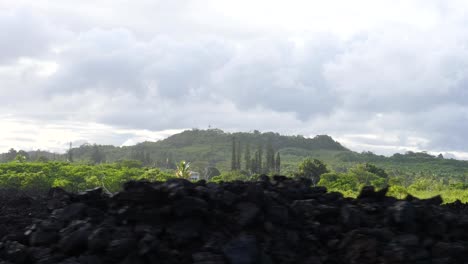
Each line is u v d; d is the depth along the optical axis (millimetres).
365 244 5184
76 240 5125
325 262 5277
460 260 5277
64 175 119938
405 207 5773
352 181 106188
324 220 6121
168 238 5219
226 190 6438
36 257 5109
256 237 5320
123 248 4898
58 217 5934
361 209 6355
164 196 5664
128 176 122375
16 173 115625
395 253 4992
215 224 5445
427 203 7117
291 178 7684
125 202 5969
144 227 5336
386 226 5797
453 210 7543
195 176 165875
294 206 6113
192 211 5367
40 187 109312
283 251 5184
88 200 6746
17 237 5723
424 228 5812
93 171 123375
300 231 5707
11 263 5074
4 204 8531
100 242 5004
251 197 5691
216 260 4727
